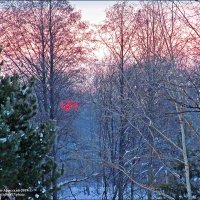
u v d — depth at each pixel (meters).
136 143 22.95
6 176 9.03
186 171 9.62
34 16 28.44
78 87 28.72
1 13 27.88
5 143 8.77
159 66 9.64
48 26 28.34
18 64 26.97
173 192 11.59
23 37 28.00
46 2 28.52
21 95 10.61
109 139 23.92
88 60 27.83
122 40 18.53
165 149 14.73
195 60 9.18
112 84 18.52
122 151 22.59
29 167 10.08
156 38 10.91
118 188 24.02
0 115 9.19
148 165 19.50
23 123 10.17
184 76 8.82
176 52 9.48
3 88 10.06
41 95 28.62
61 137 29.25
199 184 11.88
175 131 14.30
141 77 10.80
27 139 10.09
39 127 10.75
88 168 23.70
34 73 27.25
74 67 28.61
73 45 28.73
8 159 8.91
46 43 28.33
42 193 10.13
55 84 28.67
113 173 23.86
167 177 12.64
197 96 8.53
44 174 10.50
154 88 8.98
